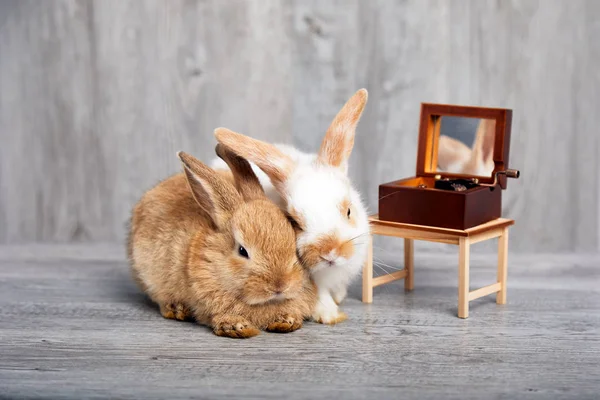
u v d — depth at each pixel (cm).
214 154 156
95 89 155
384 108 153
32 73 154
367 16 151
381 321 120
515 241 153
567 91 150
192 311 119
